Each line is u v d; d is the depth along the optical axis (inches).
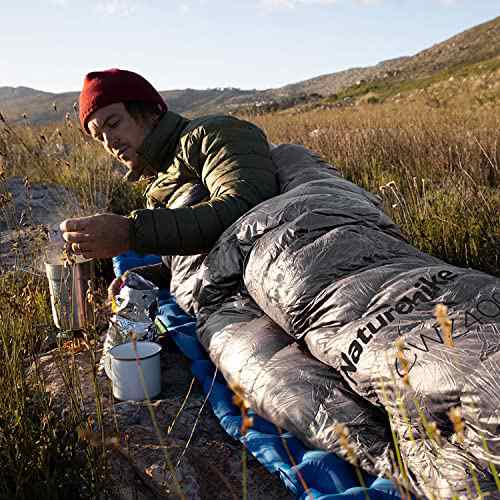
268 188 113.7
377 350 70.7
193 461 79.7
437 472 61.8
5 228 197.5
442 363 64.1
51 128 297.7
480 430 59.5
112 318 103.4
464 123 338.3
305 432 76.5
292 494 74.4
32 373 94.3
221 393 92.5
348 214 95.5
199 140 118.3
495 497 56.5
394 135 303.4
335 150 295.4
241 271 101.2
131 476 78.2
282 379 81.7
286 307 86.6
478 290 71.4
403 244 92.0
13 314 105.1
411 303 73.7
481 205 160.1
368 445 71.7
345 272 86.1
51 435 77.3
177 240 105.1
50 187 250.8
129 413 89.3
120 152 126.3
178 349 114.5
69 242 101.3
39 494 71.4
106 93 120.3
